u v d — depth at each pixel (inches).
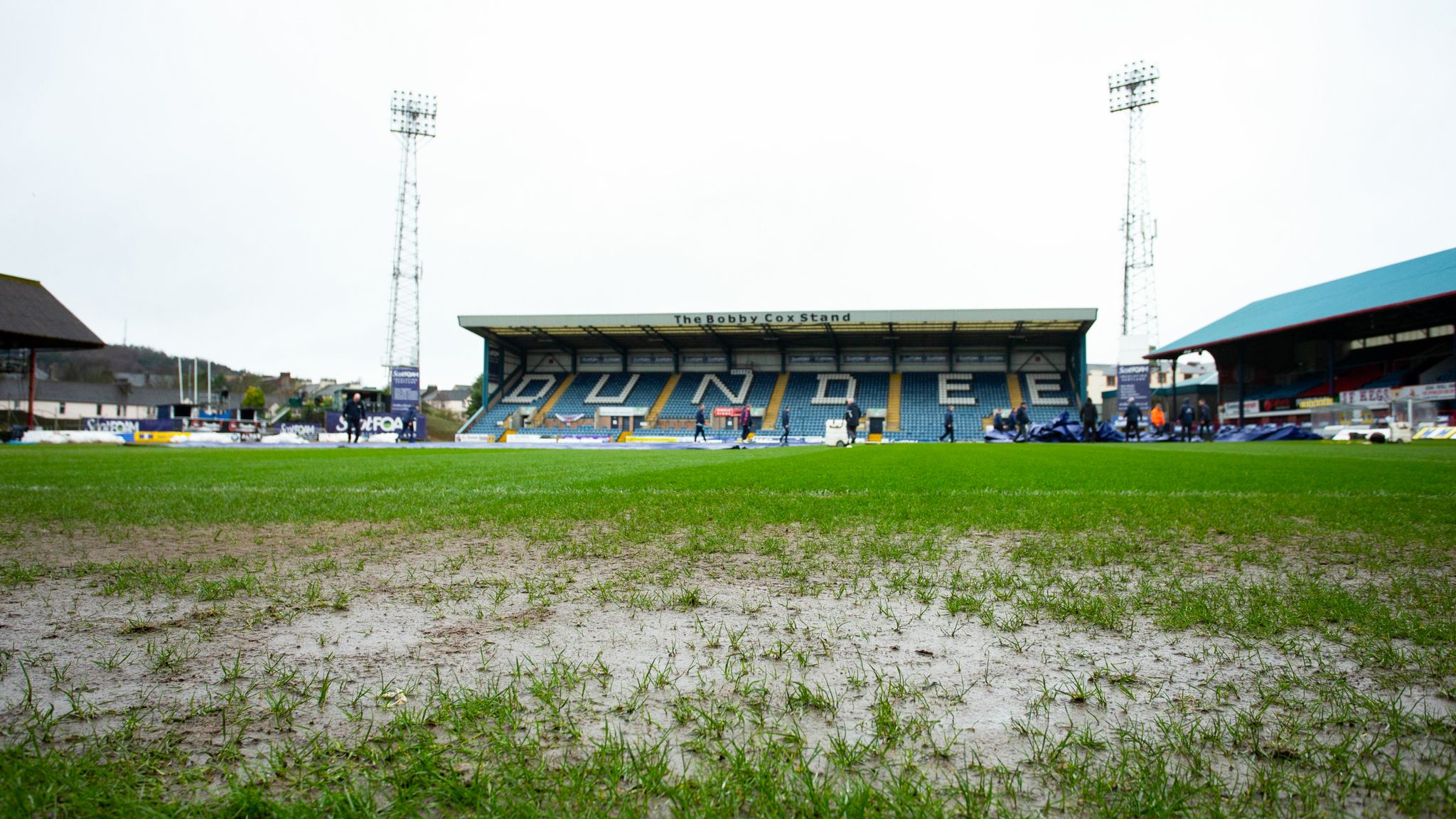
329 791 43.7
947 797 42.7
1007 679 62.6
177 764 47.3
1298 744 49.3
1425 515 172.4
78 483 298.2
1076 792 43.4
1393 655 67.0
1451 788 43.0
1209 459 471.2
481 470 393.1
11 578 105.6
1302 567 111.7
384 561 120.6
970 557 121.7
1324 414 1218.0
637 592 97.0
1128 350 1298.0
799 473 350.6
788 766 46.3
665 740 50.2
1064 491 244.7
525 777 45.1
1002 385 1673.2
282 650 71.2
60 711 55.4
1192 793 43.1
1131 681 62.0
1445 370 1261.1
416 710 55.7
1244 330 1440.7
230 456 631.8
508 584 101.7
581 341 1801.2
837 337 1700.3
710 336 1727.4
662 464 458.9
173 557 124.6
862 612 85.8
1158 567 112.2
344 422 1414.9
